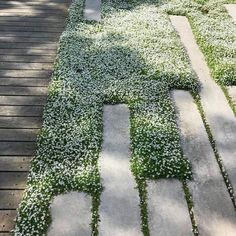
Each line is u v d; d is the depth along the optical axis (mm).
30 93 2178
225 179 1716
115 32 2764
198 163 1782
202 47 2672
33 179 1652
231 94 2252
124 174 1700
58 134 1881
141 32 2775
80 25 2842
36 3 3211
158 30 2816
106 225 1482
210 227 1502
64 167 1710
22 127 1943
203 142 1899
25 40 2682
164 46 2625
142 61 2449
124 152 1814
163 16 3025
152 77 2307
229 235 1479
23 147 1829
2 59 2459
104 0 3271
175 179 1688
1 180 1660
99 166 1729
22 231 1440
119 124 1973
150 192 1624
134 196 1604
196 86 2287
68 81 2238
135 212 1537
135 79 2277
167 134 1903
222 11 3164
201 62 2541
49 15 3037
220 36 2781
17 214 1511
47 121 1957
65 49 2547
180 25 2969
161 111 2053
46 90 2211
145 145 1831
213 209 1571
